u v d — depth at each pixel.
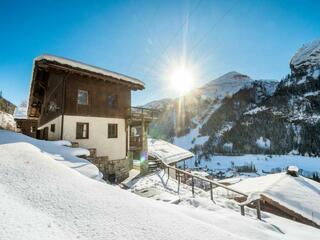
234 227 3.96
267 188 10.98
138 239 2.33
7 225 2.14
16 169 4.07
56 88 14.74
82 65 13.66
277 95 126.69
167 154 21.48
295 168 13.38
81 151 9.81
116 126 15.98
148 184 12.55
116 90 16.36
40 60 12.54
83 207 2.94
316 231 6.53
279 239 3.72
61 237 2.17
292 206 9.55
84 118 13.99
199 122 156.38
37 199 3.00
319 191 11.38
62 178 3.93
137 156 22.97
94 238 2.25
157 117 18.06
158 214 3.07
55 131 14.04
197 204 6.23
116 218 2.75
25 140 8.41
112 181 14.50
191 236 2.55
